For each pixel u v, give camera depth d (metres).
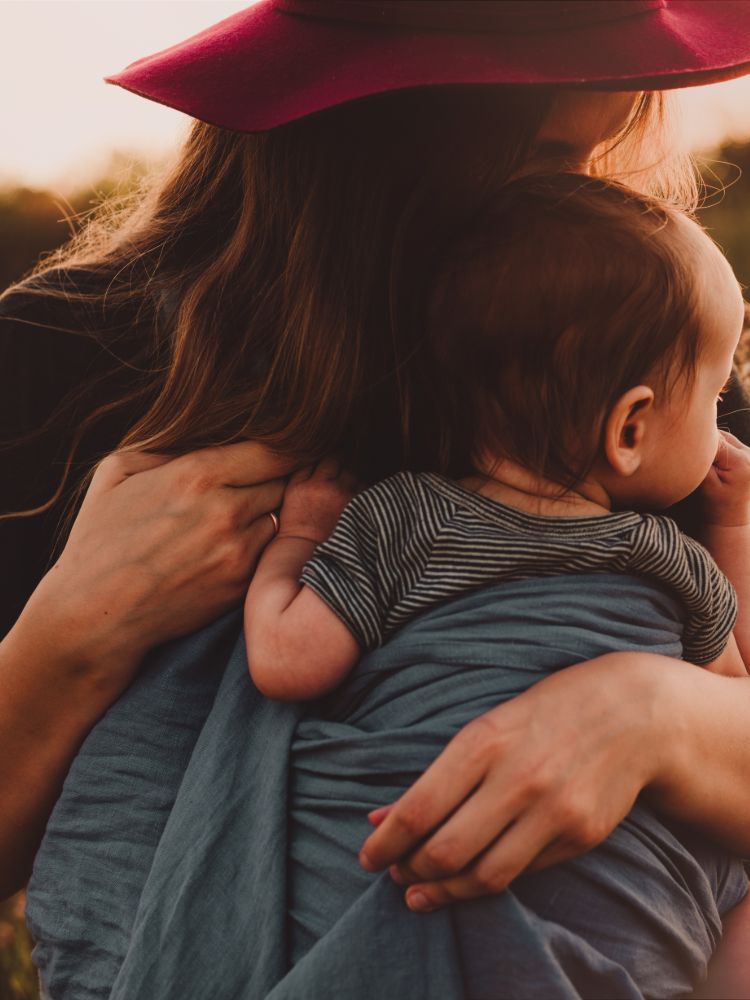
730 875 1.32
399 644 1.18
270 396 1.37
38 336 1.55
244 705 1.25
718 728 1.19
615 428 1.20
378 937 1.06
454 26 1.22
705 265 1.22
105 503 1.36
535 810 1.05
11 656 1.35
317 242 1.32
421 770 1.13
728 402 1.64
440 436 1.28
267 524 1.36
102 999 1.25
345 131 1.30
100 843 1.28
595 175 1.46
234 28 1.35
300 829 1.17
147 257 1.57
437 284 1.25
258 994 1.12
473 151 1.27
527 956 1.04
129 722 1.30
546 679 1.13
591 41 1.23
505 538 1.19
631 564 1.22
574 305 1.18
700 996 1.21
